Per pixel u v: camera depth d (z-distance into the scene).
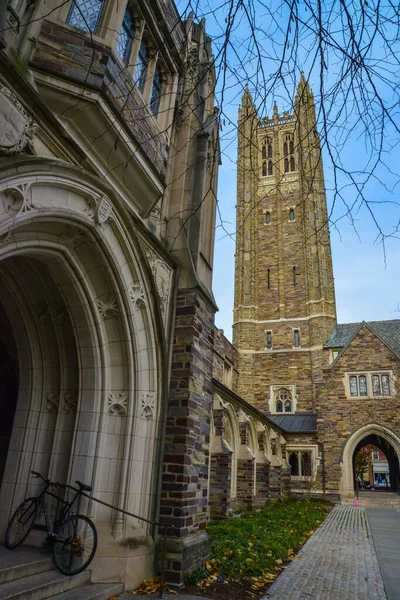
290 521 12.81
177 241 7.71
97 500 5.24
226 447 12.51
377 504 21.78
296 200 36.47
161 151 6.82
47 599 4.46
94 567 5.21
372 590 6.27
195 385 6.90
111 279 5.85
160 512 6.14
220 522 10.67
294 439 25.11
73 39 5.10
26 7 4.61
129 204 6.62
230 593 5.67
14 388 7.26
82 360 5.92
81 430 5.74
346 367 24.98
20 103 4.25
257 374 32.03
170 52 7.43
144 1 6.51
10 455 5.93
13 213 4.16
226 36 2.68
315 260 33.72
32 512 5.50
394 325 31.88
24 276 5.85
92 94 5.05
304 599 5.69
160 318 6.56
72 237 5.36
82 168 4.97
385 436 23.20
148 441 6.22
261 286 35.00
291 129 38.16
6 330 7.20
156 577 5.76
